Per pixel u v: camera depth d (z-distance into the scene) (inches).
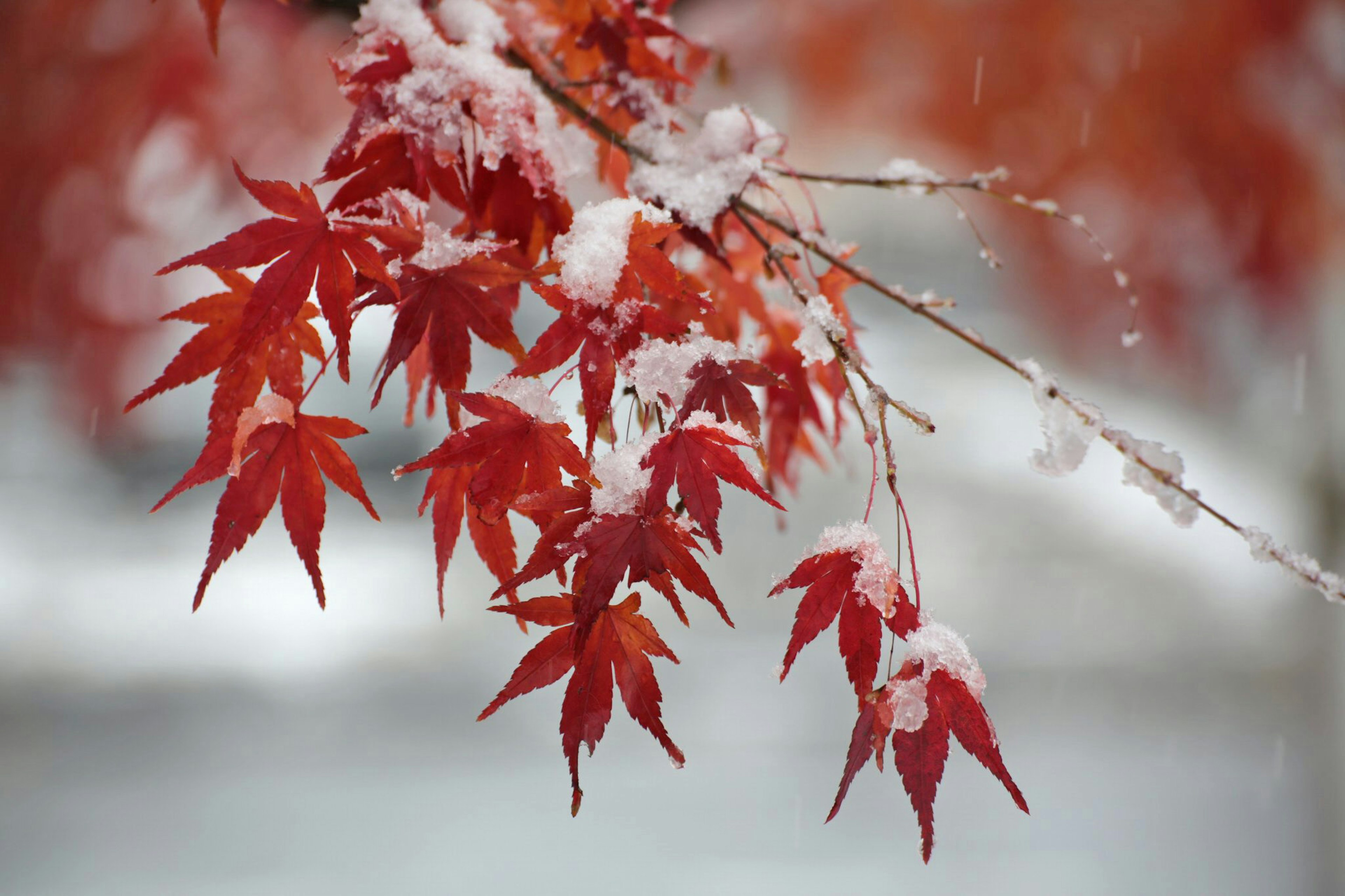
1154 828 257.0
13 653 347.9
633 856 242.2
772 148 57.7
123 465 490.6
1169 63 234.7
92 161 201.5
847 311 61.0
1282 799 264.1
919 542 457.4
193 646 359.6
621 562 40.3
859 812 267.9
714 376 43.4
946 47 253.4
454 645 366.6
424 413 456.8
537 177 47.1
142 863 235.8
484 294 43.1
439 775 281.3
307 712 315.9
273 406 42.9
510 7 62.0
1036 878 233.6
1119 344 289.6
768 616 384.2
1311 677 310.0
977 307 694.5
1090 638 370.0
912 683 41.7
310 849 241.3
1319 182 242.2
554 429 41.7
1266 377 327.0
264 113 217.2
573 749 41.6
